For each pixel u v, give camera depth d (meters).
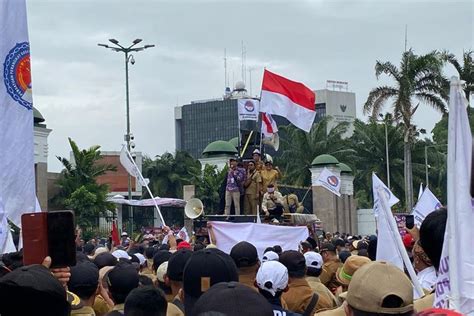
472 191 4.35
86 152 47.47
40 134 37.50
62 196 46.62
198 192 59.50
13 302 3.46
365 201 70.00
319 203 42.41
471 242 4.31
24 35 9.03
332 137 70.12
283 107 18.11
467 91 45.09
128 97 37.81
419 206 13.06
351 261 6.99
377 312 3.87
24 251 4.96
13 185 8.77
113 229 21.02
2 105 8.85
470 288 4.27
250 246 6.80
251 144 22.91
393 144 66.69
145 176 77.19
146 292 4.41
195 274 5.04
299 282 7.05
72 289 5.82
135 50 37.41
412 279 5.90
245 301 3.19
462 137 4.37
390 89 45.69
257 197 20.48
